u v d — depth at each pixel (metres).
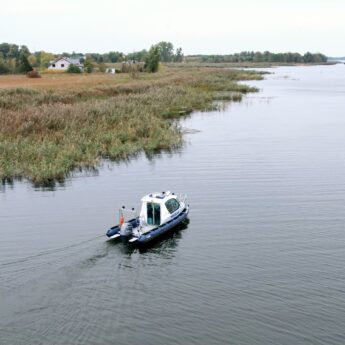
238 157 50.22
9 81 108.75
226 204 36.00
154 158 50.00
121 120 61.41
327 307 21.97
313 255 27.28
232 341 19.48
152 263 26.34
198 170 45.31
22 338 19.09
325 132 64.19
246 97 107.25
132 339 19.38
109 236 29.05
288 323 20.73
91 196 38.03
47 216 33.69
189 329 20.19
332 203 36.03
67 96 77.25
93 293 22.84
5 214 34.12
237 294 23.08
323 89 130.88
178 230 31.22
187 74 148.00
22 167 43.81
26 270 24.98
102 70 161.62
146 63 165.50
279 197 37.47
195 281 24.34
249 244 28.89
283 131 65.06
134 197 37.75
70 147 48.31
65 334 19.48
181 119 74.69
